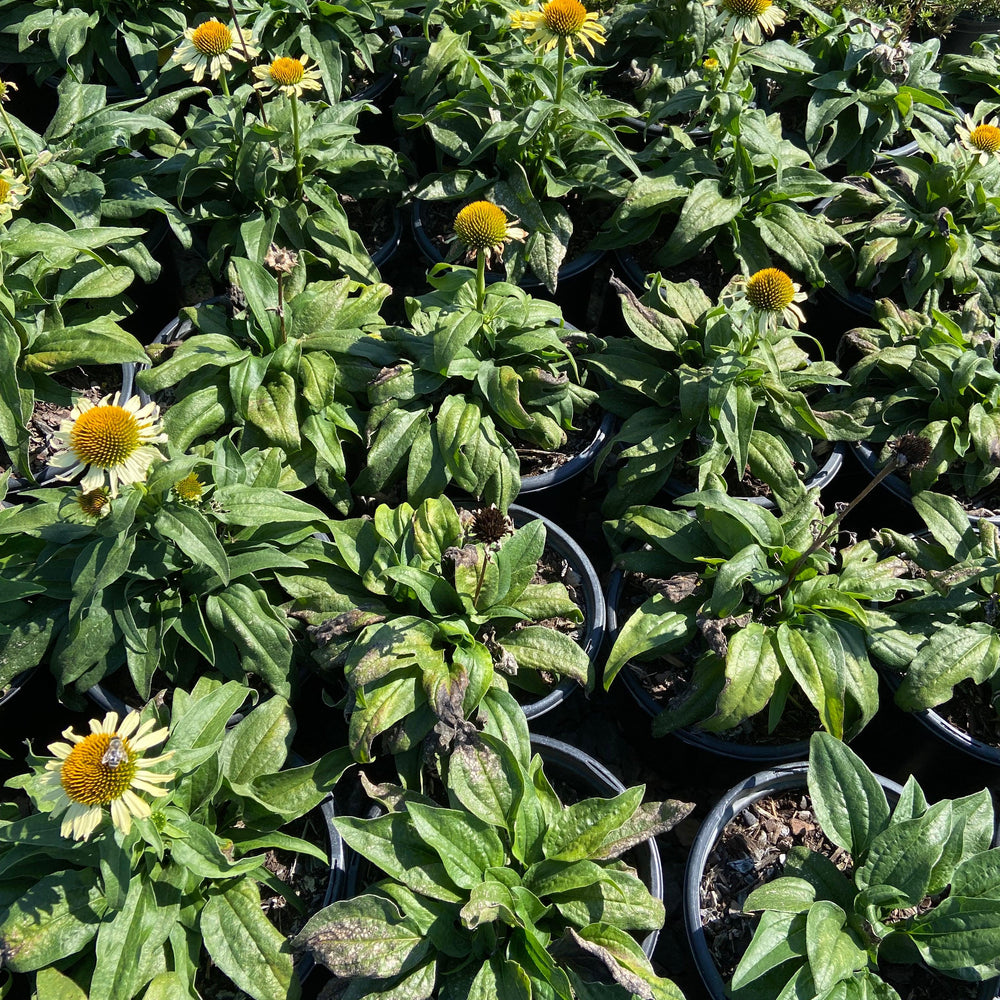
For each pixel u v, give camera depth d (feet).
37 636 2.28
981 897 2.01
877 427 2.93
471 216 2.58
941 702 2.36
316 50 3.58
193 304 3.43
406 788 2.18
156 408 2.12
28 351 2.67
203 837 1.93
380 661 2.19
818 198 3.53
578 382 2.99
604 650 2.53
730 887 2.20
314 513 2.41
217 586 2.32
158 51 3.57
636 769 2.72
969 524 2.67
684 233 3.14
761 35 3.67
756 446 2.77
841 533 3.00
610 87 3.99
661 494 2.88
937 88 3.80
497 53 3.48
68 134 3.11
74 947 1.87
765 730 2.47
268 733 2.21
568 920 2.01
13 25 3.50
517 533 2.44
